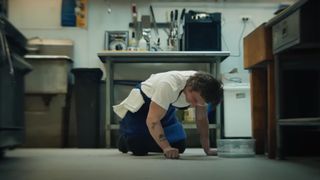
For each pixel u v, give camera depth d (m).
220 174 1.51
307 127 2.54
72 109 4.55
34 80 4.17
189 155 2.56
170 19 4.67
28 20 4.71
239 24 4.75
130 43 4.48
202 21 4.20
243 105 4.04
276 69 2.25
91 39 4.71
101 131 4.50
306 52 2.30
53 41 4.52
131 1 4.73
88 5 4.74
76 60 4.69
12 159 2.34
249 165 1.86
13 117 2.43
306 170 1.65
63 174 1.54
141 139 2.59
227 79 4.08
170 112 2.64
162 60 4.21
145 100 2.56
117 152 3.07
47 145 4.23
